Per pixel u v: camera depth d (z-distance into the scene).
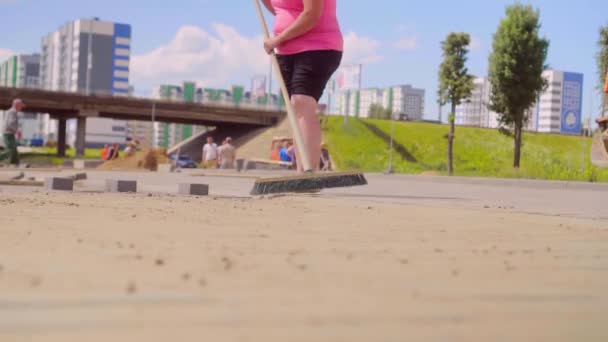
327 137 91.06
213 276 2.08
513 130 42.78
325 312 1.60
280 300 1.73
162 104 91.69
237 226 3.98
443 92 47.78
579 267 2.50
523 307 1.72
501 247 3.13
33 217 4.29
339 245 3.10
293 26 8.03
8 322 1.47
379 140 92.56
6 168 20.39
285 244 3.10
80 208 5.09
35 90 84.31
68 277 2.03
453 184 15.47
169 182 13.42
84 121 90.75
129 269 2.20
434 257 2.70
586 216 5.49
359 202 6.43
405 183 15.68
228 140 29.31
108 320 1.50
